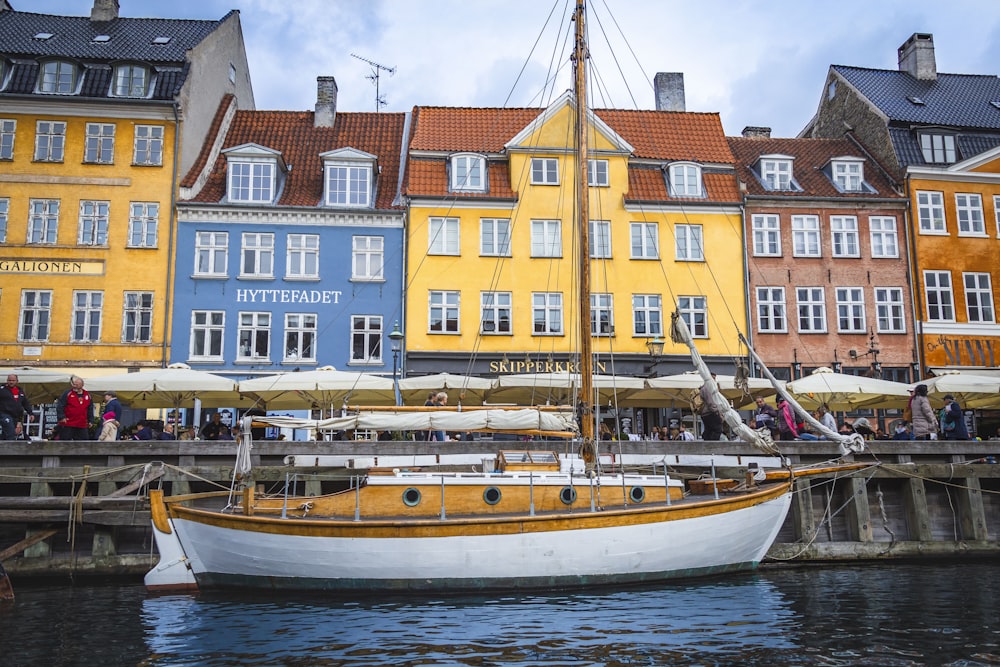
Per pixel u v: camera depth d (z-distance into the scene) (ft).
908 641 33.32
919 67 112.37
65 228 88.28
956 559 55.21
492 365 89.61
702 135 103.40
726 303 90.12
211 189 93.04
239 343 88.58
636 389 71.05
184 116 91.50
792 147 109.09
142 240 89.04
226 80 105.91
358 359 89.40
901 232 97.96
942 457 58.54
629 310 92.68
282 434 82.84
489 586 41.55
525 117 101.35
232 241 90.22
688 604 39.58
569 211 94.32
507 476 43.86
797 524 55.26
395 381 64.28
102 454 52.31
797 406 51.21
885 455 57.77
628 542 42.96
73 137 89.76
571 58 56.85
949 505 57.57
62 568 48.70
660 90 112.98
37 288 86.99
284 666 29.94
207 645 32.78
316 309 90.12
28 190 88.48
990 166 100.32
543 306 92.12
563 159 95.50
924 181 99.19
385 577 41.09
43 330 86.63
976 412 86.48
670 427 74.13
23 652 31.86
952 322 96.32
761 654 31.55
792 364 93.40
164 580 42.57
